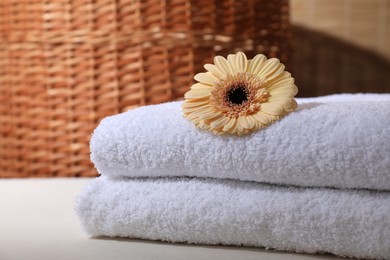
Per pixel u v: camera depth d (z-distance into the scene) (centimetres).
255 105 67
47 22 104
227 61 72
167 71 102
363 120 64
